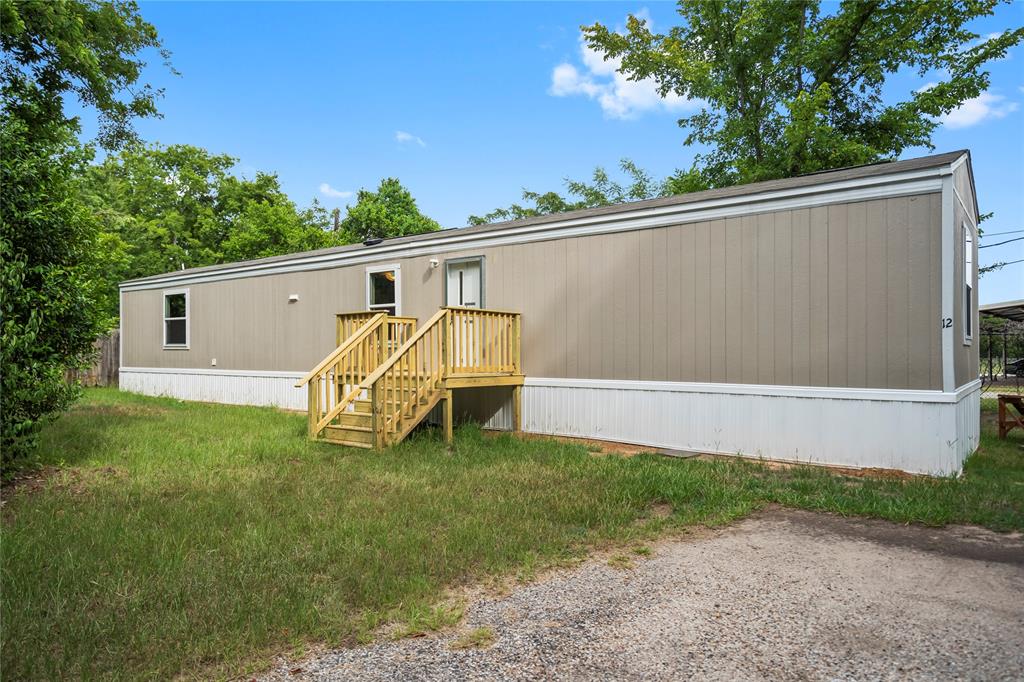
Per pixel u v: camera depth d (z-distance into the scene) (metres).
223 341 12.71
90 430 7.85
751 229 6.68
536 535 3.92
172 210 28.20
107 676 2.29
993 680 2.26
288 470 5.71
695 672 2.34
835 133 16.58
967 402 6.91
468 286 9.16
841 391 6.11
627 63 19.41
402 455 6.53
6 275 4.96
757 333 6.63
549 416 8.27
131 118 13.42
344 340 8.98
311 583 3.16
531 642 2.60
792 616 2.83
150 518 4.20
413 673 2.34
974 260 8.20
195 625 2.68
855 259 6.06
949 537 4.00
